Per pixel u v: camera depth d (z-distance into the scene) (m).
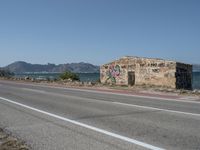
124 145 7.88
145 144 7.93
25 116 12.68
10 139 8.48
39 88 30.64
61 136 9.00
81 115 12.69
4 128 10.32
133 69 36.47
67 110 14.27
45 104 16.78
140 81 35.72
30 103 17.33
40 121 11.45
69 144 8.09
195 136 8.72
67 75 46.19
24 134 9.36
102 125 10.46
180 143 8.00
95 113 13.19
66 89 28.91
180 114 12.66
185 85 35.66
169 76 33.38
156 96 21.09
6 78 57.69
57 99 19.47
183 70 35.16
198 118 11.65
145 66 35.31
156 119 11.49
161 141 8.21
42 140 8.57
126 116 12.25
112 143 8.09
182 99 19.03
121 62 37.72
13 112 13.89
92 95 22.22
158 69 34.19
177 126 10.13
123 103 16.83
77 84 34.66
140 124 10.55
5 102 18.02
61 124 10.79
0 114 13.34
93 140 8.45
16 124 10.97
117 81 38.03
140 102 17.31
